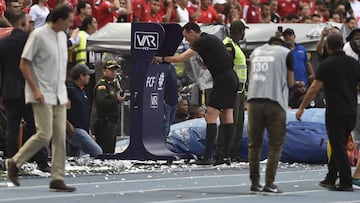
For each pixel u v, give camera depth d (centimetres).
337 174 3928
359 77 3856
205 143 5138
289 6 7875
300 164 5222
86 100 4916
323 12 7800
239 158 5222
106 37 5988
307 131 5244
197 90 5822
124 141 5522
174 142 5253
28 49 3494
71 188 3628
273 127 3609
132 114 4878
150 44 4828
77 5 6131
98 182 4041
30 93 3512
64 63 3575
